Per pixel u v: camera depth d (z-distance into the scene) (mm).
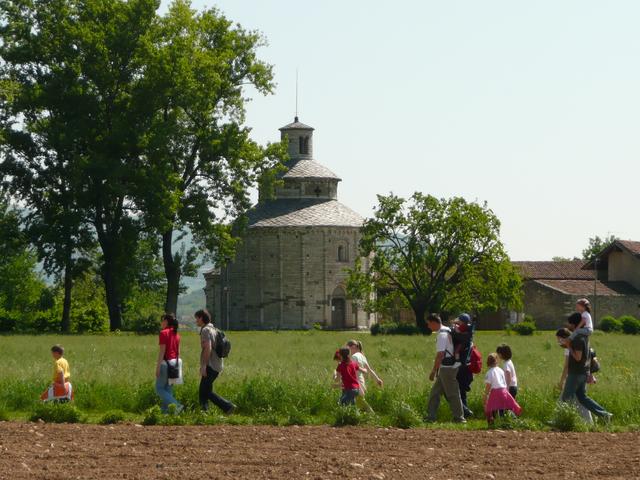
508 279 106000
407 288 108812
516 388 27344
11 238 97562
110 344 67250
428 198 105875
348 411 25891
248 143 99125
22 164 94625
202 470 18781
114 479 17859
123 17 93750
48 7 94562
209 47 100062
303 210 132375
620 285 130375
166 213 90250
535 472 18844
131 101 93500
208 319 28219
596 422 26625
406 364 44188
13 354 52906
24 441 22281
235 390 29562
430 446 21891
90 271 102375
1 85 96500
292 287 130000
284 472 18625
